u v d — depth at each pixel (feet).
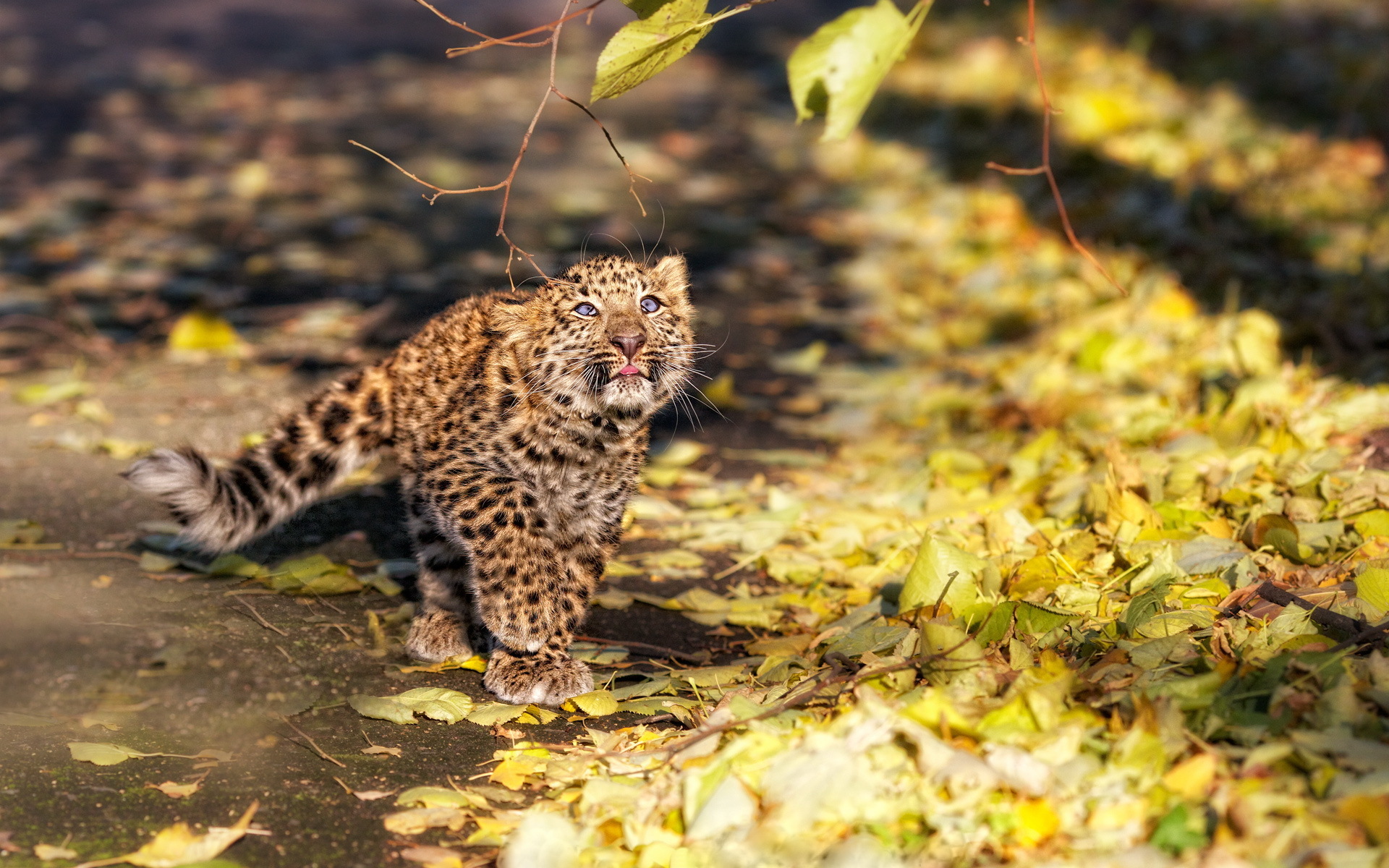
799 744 19.48
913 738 18.63
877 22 17.26
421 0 20.03
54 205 64.64
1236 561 25.96
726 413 45.03
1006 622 23.57
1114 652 22.25
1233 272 51.31
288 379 45.29
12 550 31.86
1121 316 47.60
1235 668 20.72
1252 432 34.32
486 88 92.32
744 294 57.21
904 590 25.84
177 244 59.98
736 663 26.76
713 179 73.61
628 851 18.92
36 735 23.61
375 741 24.00
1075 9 94.73
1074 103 71.15
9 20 111.14
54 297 52.85
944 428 42.24
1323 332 43.06
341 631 28.81
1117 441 32.35
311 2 124.98
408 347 29.76
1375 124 70.95
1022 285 54.19
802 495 37.76
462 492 26.86
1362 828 16.22
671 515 36.68
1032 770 17.95
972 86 81.20
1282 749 17.79
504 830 20.30
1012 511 31.12
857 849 17.08
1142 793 17.69
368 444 29.73
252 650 27.50
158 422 41.16
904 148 76.13
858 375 48.14
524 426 26.76
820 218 67.51
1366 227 55.57
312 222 64.03
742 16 119.75
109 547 32.53
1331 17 94.68
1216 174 61.62
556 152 77.46
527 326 26.96
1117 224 57.72
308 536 34.24
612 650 28.32
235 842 20.12
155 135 79.25
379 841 20.35
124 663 26.55
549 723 25.12
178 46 104.47
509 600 26.68
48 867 19.10
